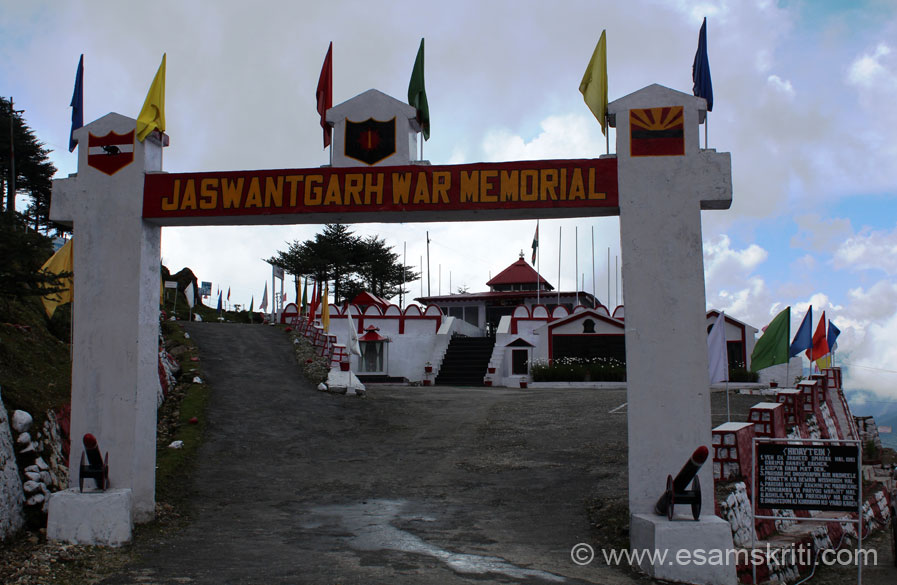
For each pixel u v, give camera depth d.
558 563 8.21
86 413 9.37
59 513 8.59
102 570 7.63
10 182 31.17
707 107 9.12
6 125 33.84
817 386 19.39
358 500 11.48
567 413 19.00
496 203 9.23
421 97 9.95
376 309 32.97
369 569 7.75
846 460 8.40
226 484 12.45
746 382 27.41
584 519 10.23
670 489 7.98
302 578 7.40
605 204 8.98
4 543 8.34
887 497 16.50
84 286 9.58
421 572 7.67
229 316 47.00
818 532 11.62
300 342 27.09
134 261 9.55
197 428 16.28
